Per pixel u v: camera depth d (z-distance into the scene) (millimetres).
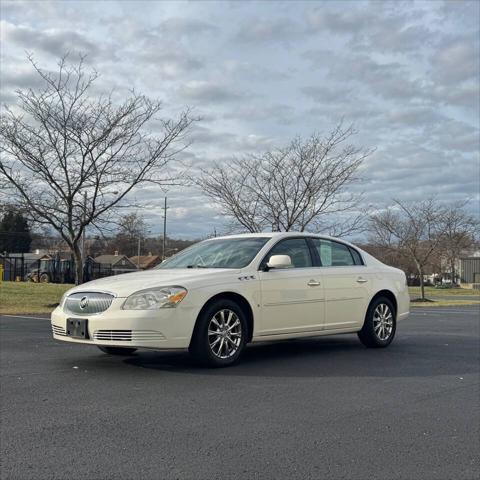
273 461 3922
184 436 4379
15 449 4047
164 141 16703
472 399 5762
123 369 6793
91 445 4145
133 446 4141
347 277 8406
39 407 5102
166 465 3805
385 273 9125
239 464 3854
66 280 41375
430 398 5750
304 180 19234
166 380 6230
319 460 3967
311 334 7910
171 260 8273
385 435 4543
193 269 7348
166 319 6402
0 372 6582
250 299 7160
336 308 8203
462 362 7805
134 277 7004
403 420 4973
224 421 4781
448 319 15352
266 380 6348
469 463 3996
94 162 15852
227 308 6938
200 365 7000
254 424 4719
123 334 6340
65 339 6738
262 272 7398
